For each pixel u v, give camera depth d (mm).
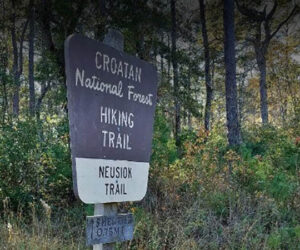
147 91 3467
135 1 20516
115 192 3074
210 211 5766
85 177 2799
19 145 7320
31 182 7215
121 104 3162
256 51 29625
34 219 5195
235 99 15188
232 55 15836
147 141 3465
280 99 33531
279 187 6535
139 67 3377
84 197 2781
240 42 31609
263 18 29328
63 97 14312
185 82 21484
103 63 3004
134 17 20062
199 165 7234
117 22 19562
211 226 5512
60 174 7379
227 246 5086
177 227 5230
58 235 5320
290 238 5328
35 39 28156
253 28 30516
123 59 3201
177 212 6000
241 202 6188
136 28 20266
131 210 5910
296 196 6477
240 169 7207
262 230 5539
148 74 3482
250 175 7121
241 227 5379
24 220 6203
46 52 20344
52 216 6539
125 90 3211
